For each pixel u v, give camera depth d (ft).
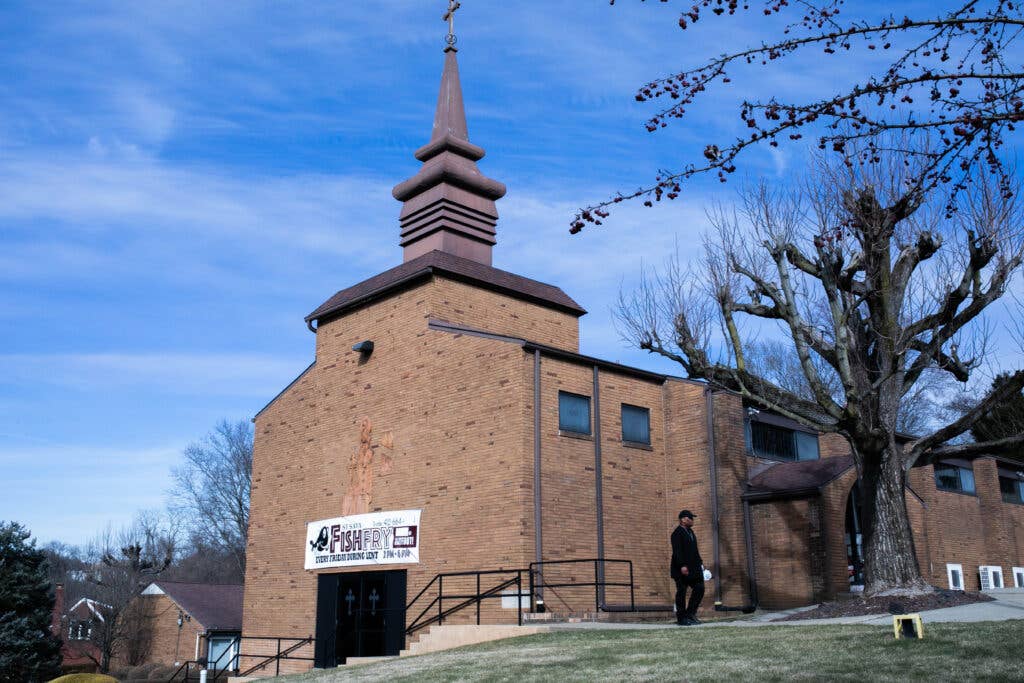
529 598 65.87
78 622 179.22
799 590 72.84
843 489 75.15
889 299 58.95
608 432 76.23
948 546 98.48
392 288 84.69
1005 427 103.71
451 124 96.84
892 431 60.70
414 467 77.61
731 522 76.43
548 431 71.26
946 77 21.52
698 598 58.18
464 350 75.72
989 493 107.55
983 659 32.24
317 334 93.45
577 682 35.06
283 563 89.25
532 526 67.97
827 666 33.50
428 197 94.53
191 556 255.09
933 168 23.15
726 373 65.31
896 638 38.04
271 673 86.74
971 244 56.90
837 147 22.31
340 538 82.84
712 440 78.48
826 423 62.39
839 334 58.70
